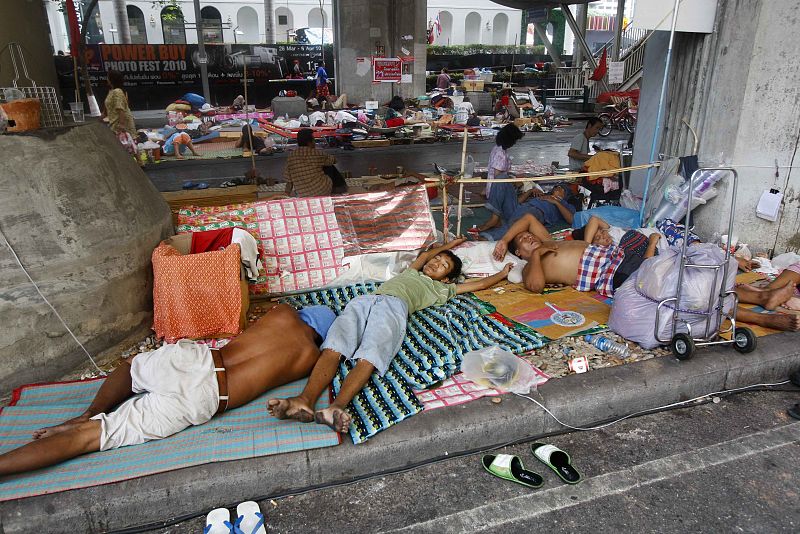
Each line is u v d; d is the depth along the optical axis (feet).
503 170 22.67
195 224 15.74
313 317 12.02
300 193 23.00
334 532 8.45
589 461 9.98
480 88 72.59
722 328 13.35
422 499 9.11
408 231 17.44
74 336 11.81
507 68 98.84
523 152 41.57
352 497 9.15
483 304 14.89
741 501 9.02
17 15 21.95
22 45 22.21
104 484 8.52
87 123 13.41
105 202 12.42
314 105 61.93
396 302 12.76
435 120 56.80
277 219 16.26
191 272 12.84
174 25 112.57
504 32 148.97
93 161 12.50
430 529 8.50
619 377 11.46
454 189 29.04
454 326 13.43
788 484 9.40
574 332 13.46
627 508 8.89
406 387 10.95
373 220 17.15
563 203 21.98
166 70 67.77
